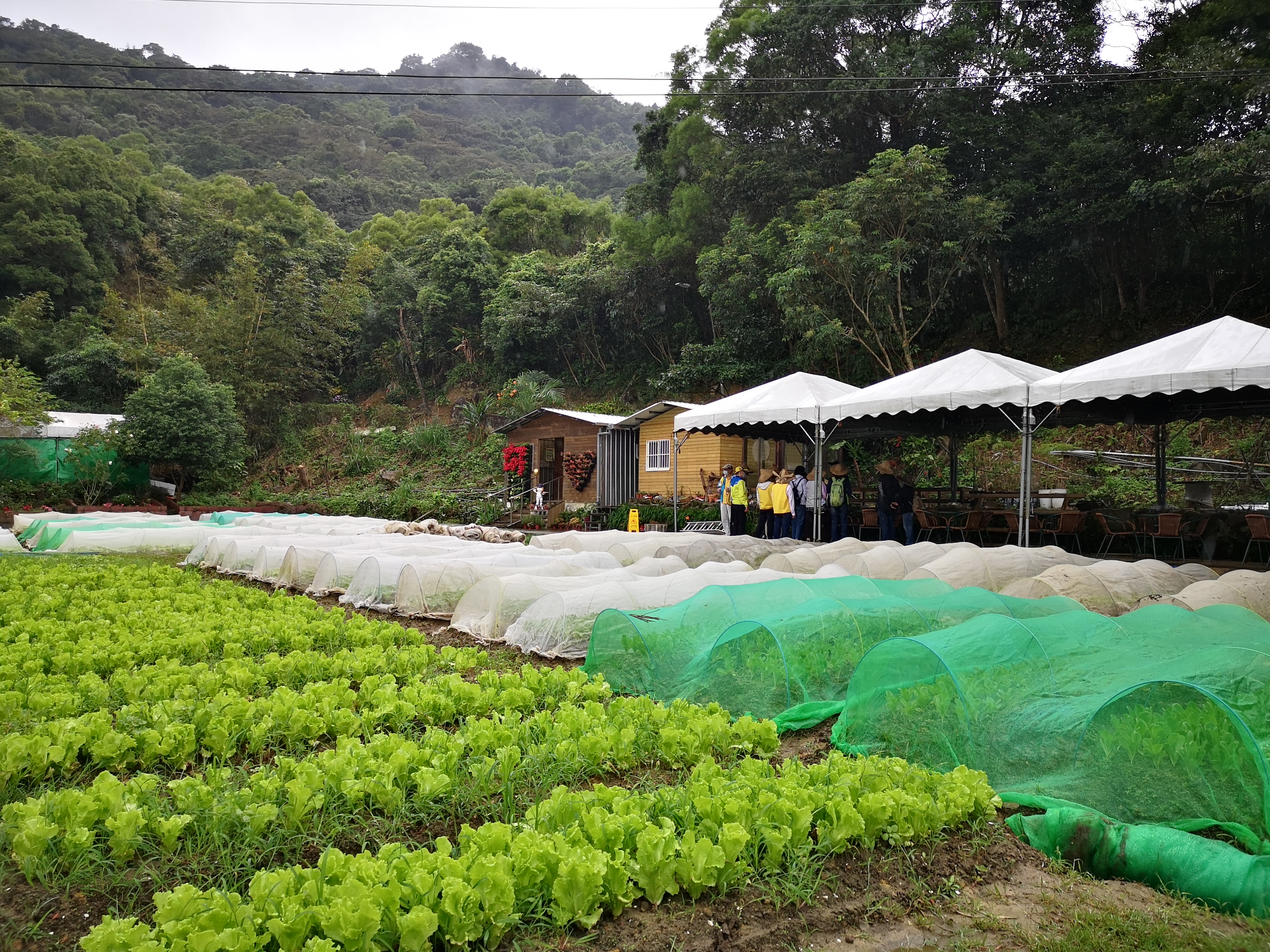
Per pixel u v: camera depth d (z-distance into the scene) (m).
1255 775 4.08
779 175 26.84
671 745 4.79
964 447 23.28
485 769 4.18
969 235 22.41
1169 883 3.60
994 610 7.30
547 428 27.62
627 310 36.81
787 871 3.52
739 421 17.05
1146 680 4.83
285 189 75.12
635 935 3.09
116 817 3.60
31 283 43.59
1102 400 15.03
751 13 27.72
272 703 5.32
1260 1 18.47
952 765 4.87
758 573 9.30
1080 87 24.20
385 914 2.88
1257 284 22.33
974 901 3.45
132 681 5.93
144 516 22.44
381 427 41.94
